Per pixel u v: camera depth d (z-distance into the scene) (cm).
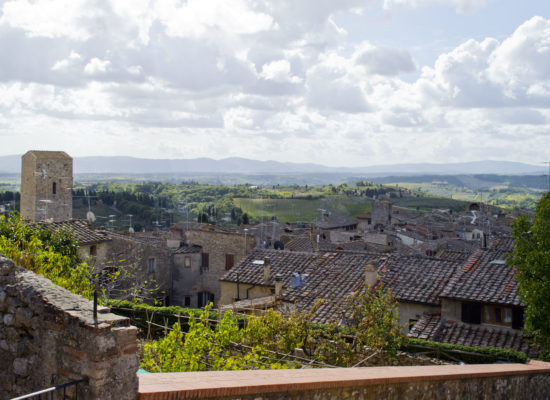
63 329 630
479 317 2075
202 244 4244
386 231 8719
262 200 17312
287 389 779
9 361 701
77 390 600
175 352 1289
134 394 621
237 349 1507
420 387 1063
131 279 3394
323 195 19700
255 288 2802
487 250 2483
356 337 1661
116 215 11038
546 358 1756
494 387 1288
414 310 2275
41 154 6128
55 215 6241
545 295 1702
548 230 1792
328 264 2820
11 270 732
